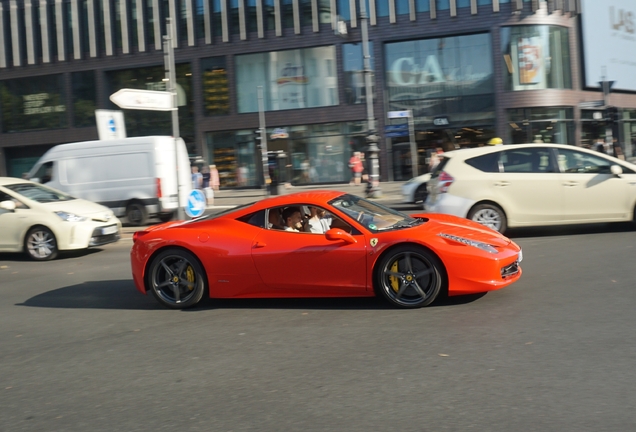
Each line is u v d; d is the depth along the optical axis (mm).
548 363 4902
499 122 33344
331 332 6121
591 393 4266
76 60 38219
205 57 36625
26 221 12750
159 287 7562
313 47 35250
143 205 18828
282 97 35906
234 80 36438
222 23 36219
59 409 4566
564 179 11383
